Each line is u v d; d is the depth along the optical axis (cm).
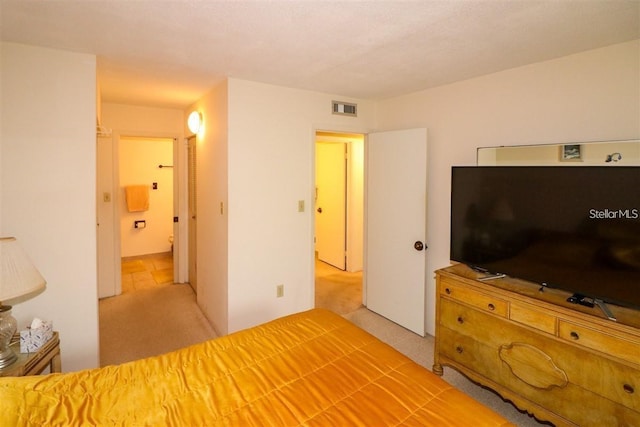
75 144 221
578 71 213
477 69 249
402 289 328
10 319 169
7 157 206
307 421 114
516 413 207
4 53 202
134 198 561
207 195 333
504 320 193
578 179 177
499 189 213
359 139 506
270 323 187
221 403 123
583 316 159
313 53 218
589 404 160
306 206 320
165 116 410
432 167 307
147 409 121
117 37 194
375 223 356
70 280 224
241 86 278
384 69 250
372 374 140
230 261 283
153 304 380
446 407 120
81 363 229
